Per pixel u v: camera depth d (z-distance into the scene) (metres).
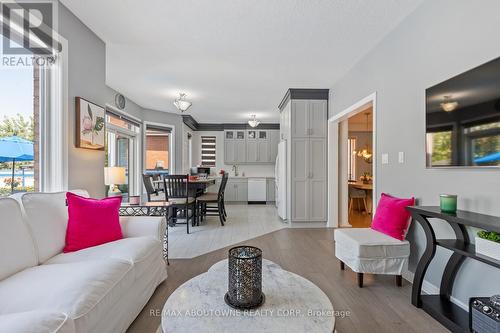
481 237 1.58
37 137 2.15
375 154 3.05
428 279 2.23
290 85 4.49
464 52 1.84
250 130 8.13
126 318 1.67
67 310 1.15
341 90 4.12
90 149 2.63
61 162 2.23
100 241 2.00
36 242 1.67
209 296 1.36
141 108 5.91
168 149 6.66
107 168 3.04
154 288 2.20
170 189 4.53
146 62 3.50
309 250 3.43
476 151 1.68
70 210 1.97
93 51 2.72
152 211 3.21
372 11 2.40
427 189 2.23
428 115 2.13
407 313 1.96
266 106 5.95
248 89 4.70
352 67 3.69
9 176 1.93
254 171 8.50
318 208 4.78
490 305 1.46
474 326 1.51
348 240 2.51
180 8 2.32
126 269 1.65
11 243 1.47
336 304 2.09
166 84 4.39
